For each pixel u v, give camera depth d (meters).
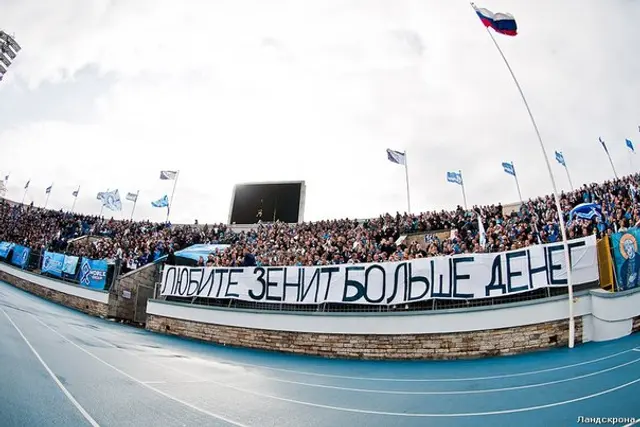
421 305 13.48
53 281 25.48
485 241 16.33
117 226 40.25
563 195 21.31
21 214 42.19
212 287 17.92
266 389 9.26
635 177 20.50
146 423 6.20
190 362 12.09
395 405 7.95
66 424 5.69
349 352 13.59
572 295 11.54
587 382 8.25
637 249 12.05
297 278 15.78
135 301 23.28
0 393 6.32
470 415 7.07
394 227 24.00
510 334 11.83
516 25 14.13
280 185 36.44
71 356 10.34
